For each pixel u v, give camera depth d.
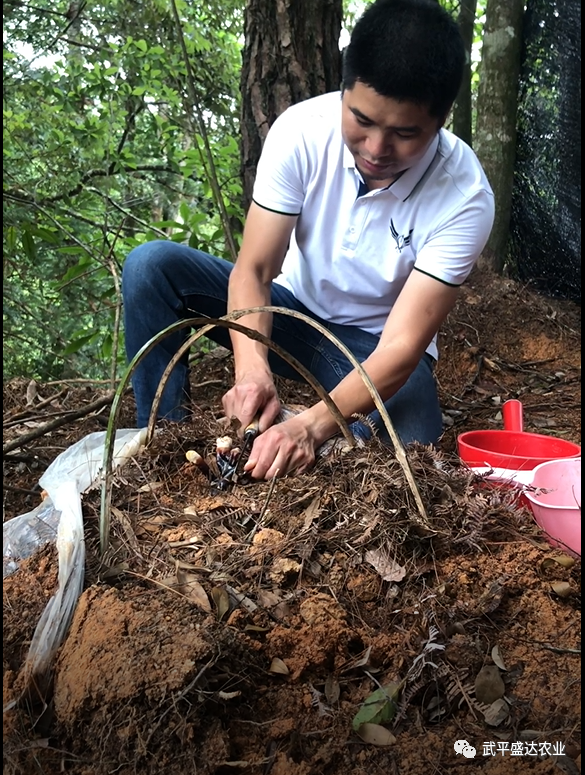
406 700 1.05
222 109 5.00
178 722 0.95
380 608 1.19
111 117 4.34
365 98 1.44
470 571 1.26
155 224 3.28
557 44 3.74
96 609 1.08
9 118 4.18
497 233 3.96
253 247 1.85
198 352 3.05
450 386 3.20
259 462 1.47
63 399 2.72
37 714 1.02
